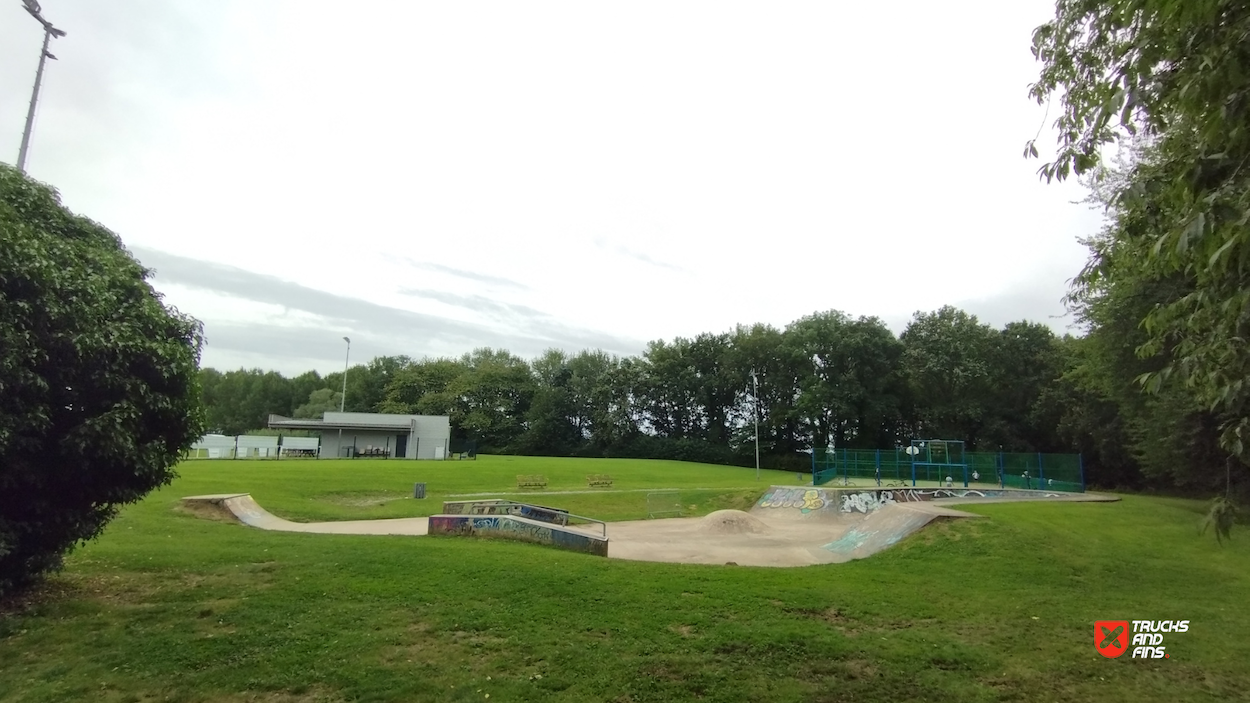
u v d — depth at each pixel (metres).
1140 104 5.15
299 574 10.73
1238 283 4.18
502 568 11.39
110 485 8.95
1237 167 3.92
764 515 30.23
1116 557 15.68
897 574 13.63
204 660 7.26
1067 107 6.63
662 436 88.44
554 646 7.94
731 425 86.94
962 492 30.91
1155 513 22.81
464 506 21.55
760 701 6.74
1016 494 30.94
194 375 9.43
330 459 51.78
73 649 7.42
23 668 6.91
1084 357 37.12
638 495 32.16
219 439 61.75
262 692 6.61
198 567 11.14
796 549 19.47
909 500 29.89
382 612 8.93
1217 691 7.59
